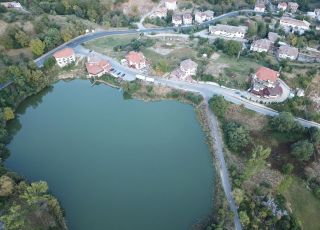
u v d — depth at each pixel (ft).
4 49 565.94
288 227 326.65
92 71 545.85
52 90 539.70
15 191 346.54
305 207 357.61
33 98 522.47
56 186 376.07
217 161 408.87
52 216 334.65
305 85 500.74
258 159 362.12
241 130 431.84
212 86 530.27
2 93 485.15
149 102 515.09
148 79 536.01
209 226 325.62
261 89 499.92
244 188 371.76
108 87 542.57
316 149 417.69
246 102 495.00
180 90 522.47
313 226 341.21
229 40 617.21
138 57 567.18
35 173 391.24
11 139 444.96
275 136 439.63
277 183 380.58
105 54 604.49
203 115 483.51
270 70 510.58
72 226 336.29
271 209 348.18
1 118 446.60
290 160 405.80
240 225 332.60
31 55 577.43
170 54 603.26
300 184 381.19
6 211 330.13
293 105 476.13
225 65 565.94
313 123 461.37
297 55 598.75
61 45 624.59
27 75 507.30
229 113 481.05
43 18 632.79
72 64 571.28
